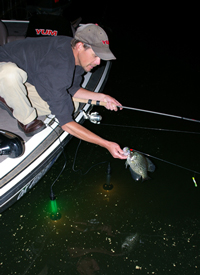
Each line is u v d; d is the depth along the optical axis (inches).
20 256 84.4
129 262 84.5
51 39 68.7
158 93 173.9
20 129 79.7
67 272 81.4
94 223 94.8
